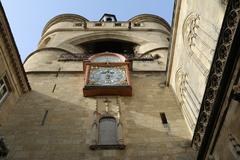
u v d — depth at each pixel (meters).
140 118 18.66
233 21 11.12
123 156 15.49
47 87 22.03
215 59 12.28
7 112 18.33
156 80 23.14
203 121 13.89
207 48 14.27
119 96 20.66
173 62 20.47
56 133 17.05
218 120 11.67
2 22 17.30
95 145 15.89
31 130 17.23
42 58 27.17
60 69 24.92
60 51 29.55
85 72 22.83
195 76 16.12
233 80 10.76
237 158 10.46
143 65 26.06
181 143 16.47
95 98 20.42
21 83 20.17
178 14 18.42
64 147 15.98
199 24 15.34
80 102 20.00
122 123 18.00
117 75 22.38
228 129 11.10
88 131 17.27
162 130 17.55
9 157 15.27
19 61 19.48
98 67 23.16
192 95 16.73
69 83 22.73
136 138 16.80
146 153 15.75
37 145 16.09
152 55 28.97
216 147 11.95
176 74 19.94
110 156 15.45
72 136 16.83
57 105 19.69
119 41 36.25
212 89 12.63
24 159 15.16
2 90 18.28
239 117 10.43
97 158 15.28
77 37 35.06
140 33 36.28
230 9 11.31
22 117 18.38
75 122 18.03
